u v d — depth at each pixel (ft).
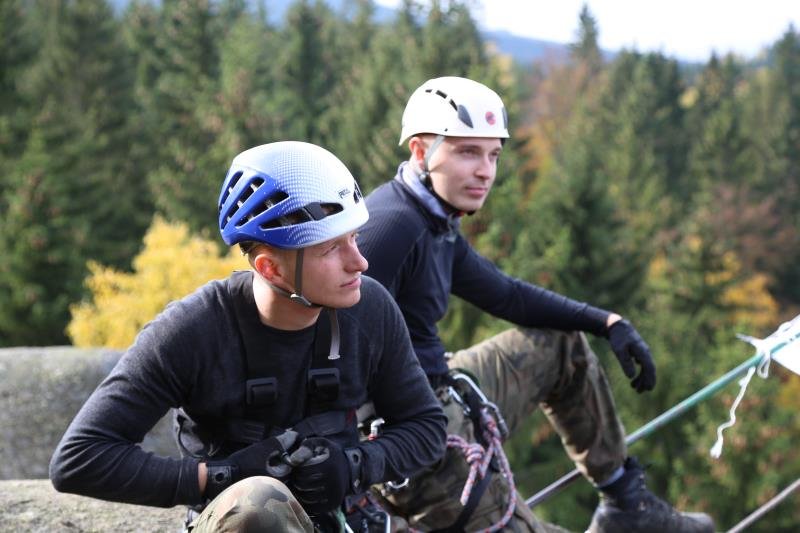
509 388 23.45
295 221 14.32
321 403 15.47
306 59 389.19
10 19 313.94
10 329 217.15
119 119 336.90
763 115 552.82
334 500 14.97
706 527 24.93
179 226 155.43
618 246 205.36
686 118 529.45
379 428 16.97
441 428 16.99
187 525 15.37
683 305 262.67
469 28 383.86
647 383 23.73
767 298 287.89
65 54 363.97
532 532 20.79
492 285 23.54
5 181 262.26
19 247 214.69
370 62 363.35
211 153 279.08
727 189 401.70
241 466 14.65
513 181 176.65
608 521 24.62
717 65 593.83
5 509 22.99
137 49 439.63
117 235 259.60
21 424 41.42
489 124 21.20
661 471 175.42
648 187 367.25
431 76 261.65
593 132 451.53
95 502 23.90
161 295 147.54
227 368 15.01
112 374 14.97
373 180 238.89
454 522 20.40
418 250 20.86
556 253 195.83
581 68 591.78
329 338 15.29
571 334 24.21
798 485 29.43
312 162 14.49
